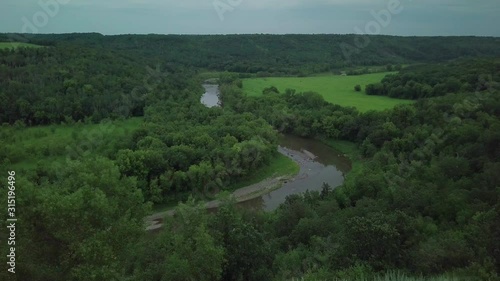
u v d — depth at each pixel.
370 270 21.11
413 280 17.94
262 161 66.56
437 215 32.72
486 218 25.58
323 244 29.50
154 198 53.91
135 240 22.45
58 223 18.50
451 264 21.06
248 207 54.25
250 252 26.12
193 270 23.12
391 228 23.38
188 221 27.83
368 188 44.28
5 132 66.50
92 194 20.12
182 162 59.03
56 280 18.36
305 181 63.22
